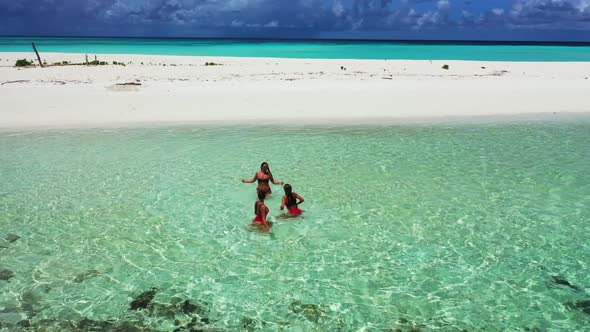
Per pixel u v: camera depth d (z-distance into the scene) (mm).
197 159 14867
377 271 8219
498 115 21766
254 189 12273
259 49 87125
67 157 15016
